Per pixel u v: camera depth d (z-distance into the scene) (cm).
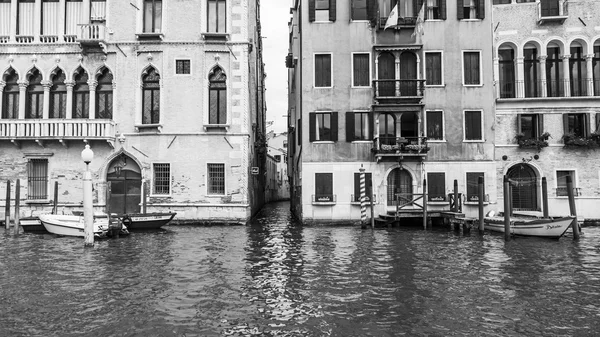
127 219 1881
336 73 2217
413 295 921
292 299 895
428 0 2233
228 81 2167
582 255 1345
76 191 2141
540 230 1684
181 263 1226
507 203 1644
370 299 894
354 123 2202
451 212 1980
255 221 2408
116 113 2158
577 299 894
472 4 2241
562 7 2191
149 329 730
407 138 2164
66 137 2088
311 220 2172
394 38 2225
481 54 2203
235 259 1286
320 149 2194
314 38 2227
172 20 2175
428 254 1362
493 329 731
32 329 728
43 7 2202
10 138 2089
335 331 722
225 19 2208
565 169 2184
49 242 1595
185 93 2166
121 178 2175
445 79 2198
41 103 2188
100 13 2200
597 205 2166
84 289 959
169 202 2141
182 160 2150
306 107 2209
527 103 2206
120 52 2166
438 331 722
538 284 1008
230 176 2144
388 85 2191
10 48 2166
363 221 2022
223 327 740
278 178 5922
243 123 2159
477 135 2192
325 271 1137
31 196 2150
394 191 2205
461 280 1043
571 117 2230
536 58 2247
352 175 2183
